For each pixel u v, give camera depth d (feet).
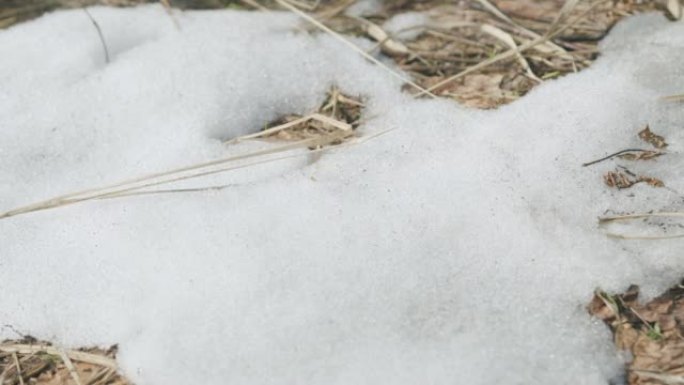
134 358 3.89
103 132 4.35
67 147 4.32
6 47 4.59
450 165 4.17
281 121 4.42
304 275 3.96
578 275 3.94
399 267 3.97
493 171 4.14
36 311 3.98
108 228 4.09
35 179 4.25
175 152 4.28
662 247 3.98
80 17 4.70
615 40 4.56
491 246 4.00
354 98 4.46
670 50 4.46
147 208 4.12
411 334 3.86
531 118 4.28
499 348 3.82
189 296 3.94
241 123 4.40
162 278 3.98
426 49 4.63
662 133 4.24
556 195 4.09
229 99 4.42
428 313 3.89
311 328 3.88
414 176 4.15
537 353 3.82
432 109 4.36
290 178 4.17
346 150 4.24
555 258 3.97
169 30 4.64
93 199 4.15
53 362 3.94
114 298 3.97
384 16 4.77
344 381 3.79
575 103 4.31
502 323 3.87
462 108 4.36
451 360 3.80
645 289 3.93
